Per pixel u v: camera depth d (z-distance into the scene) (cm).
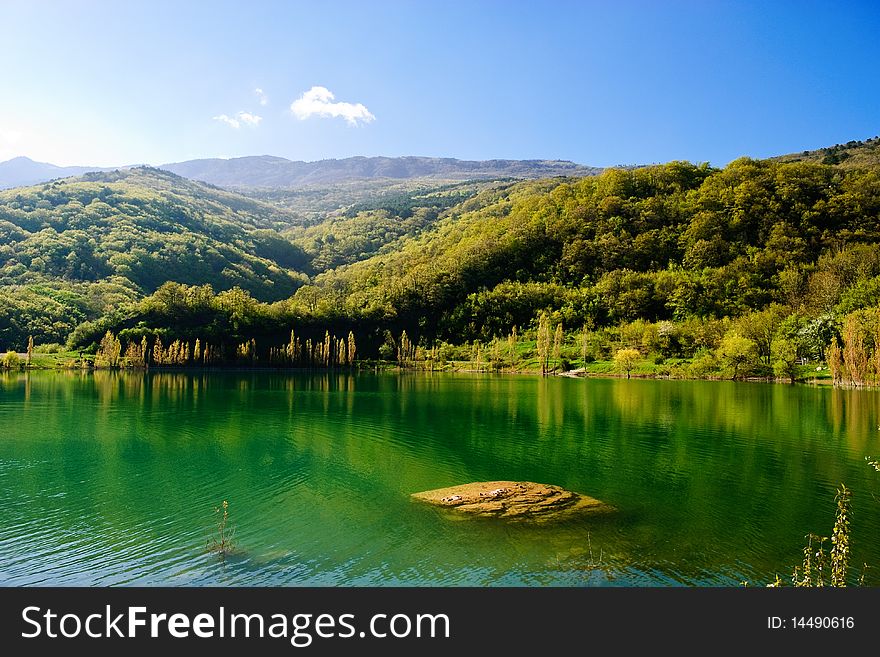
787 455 4747
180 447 5056
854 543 2722
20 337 19050
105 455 4697
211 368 17775
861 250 17375
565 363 16075
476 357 18100
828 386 11200
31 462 4422
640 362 15362
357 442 5334
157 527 2945
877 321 11869
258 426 6275
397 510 3200
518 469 4247
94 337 18800
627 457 4684
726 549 2639
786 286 17375
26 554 2591
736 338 13388
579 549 2633
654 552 2600
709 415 7119
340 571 2420
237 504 3341
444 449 5009
